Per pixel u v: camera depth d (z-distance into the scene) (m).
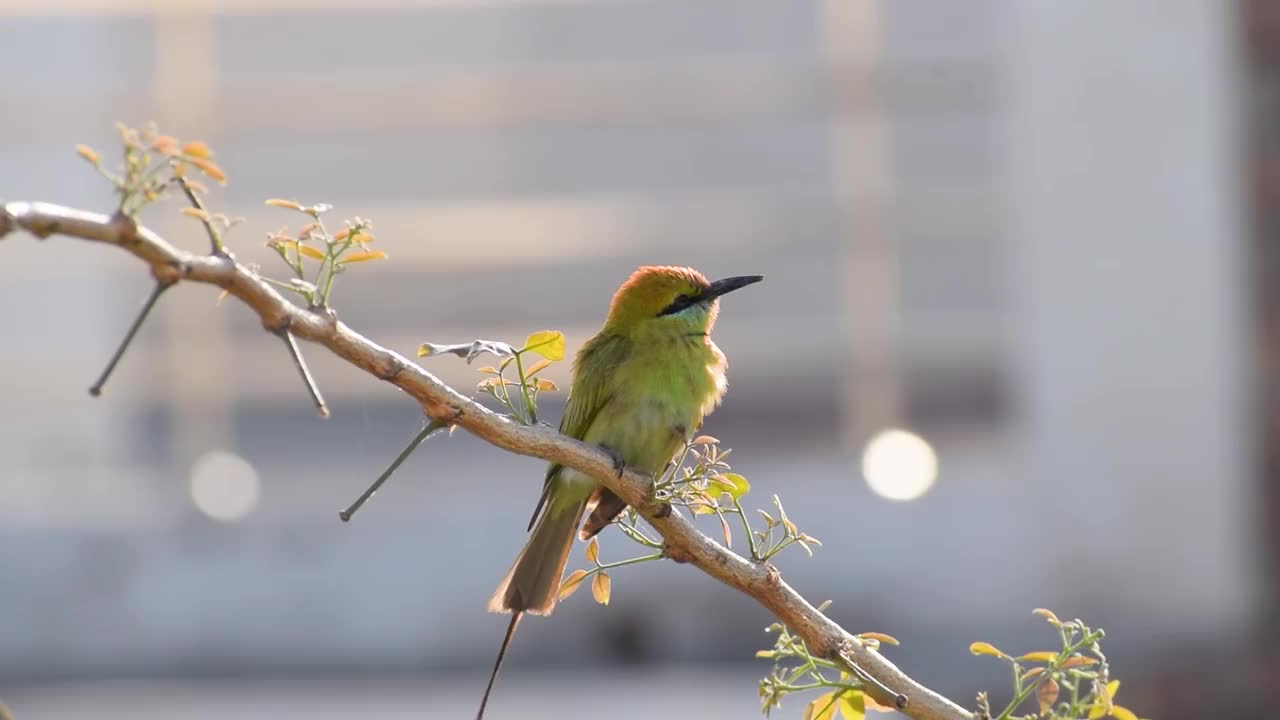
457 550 14.36
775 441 15.99
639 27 17.31
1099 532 14.01
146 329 15.60
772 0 16.91
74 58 15.65
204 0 16.12
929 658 13.14
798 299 16.27
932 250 15.88
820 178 16.45
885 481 14.53
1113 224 13.95
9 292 15.36
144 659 13.92
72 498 15.00
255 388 15.78
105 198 15.59
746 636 13.59
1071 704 4.04
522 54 17.23
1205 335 13.84
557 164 17.08
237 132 16.52
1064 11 13.92
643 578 13.68
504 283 17.05
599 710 12.20
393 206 17.00
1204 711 12.05
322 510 14.67
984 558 14.20
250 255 16.36
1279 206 14.01
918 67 15.71
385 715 12.29
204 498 15.02
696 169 16.73
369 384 15.93
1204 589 13.86
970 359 15.77
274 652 14.08
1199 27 13.70
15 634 14.01
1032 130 14.11
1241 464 13.89
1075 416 14.09
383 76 17.27
